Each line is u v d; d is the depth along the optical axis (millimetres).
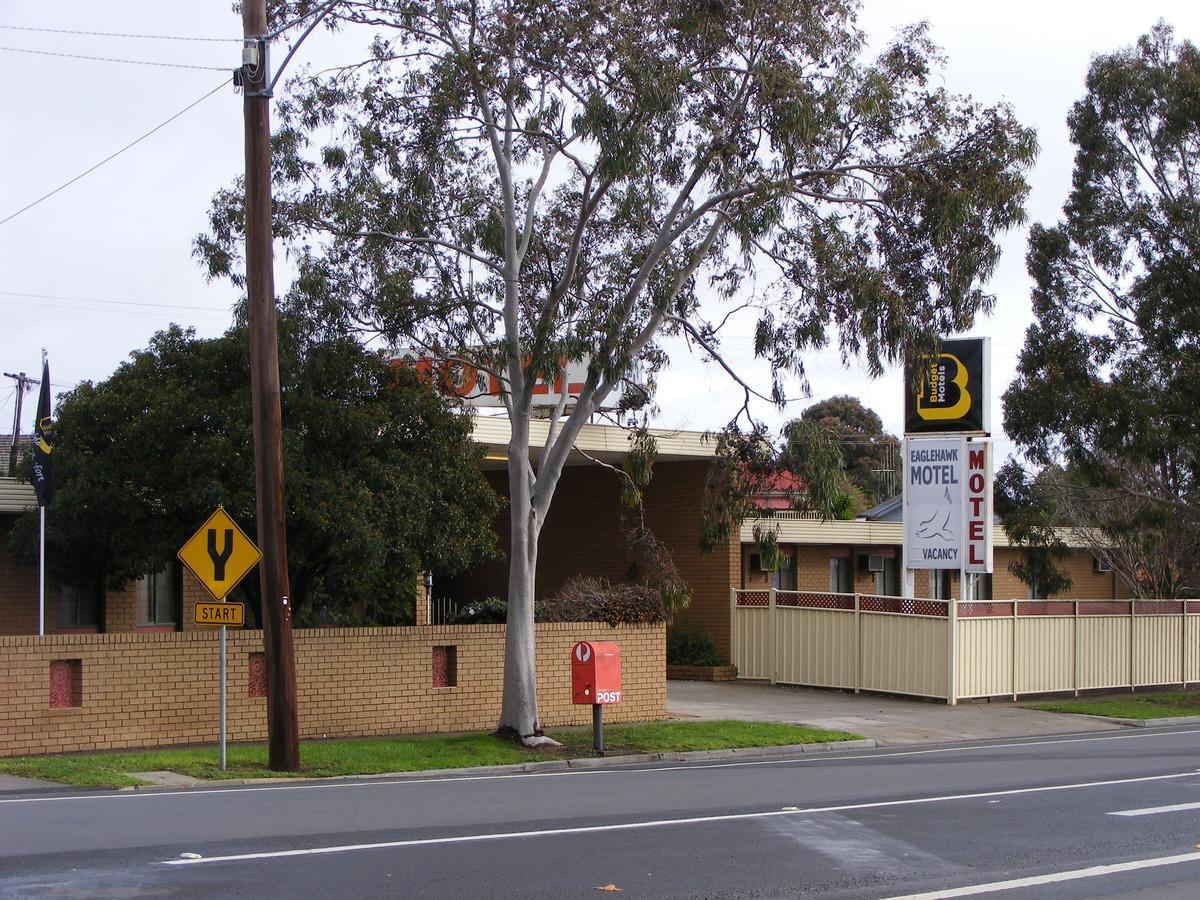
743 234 16656
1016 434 27125
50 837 10164
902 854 10109
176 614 24531
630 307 17391
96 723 16453
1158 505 27297
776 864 9609
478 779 15328
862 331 17500
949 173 17594
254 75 15031
